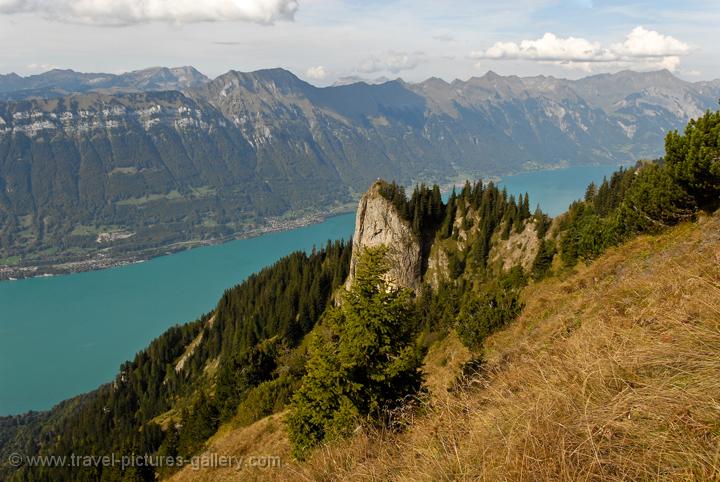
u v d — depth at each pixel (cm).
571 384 593
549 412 540
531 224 10556
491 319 3234
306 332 11462
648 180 3203
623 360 589
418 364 1772
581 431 482
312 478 955
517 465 481
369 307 1753
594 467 429
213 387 10156
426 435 790
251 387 6406
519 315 3084
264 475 2467
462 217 11725
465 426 712
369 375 1680
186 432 6056
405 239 11212
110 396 13900
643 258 2467
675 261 1459
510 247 10662
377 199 11294
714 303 626
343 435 1459
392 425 1103
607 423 462
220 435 5538
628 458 417
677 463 393
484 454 546
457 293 9519
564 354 805
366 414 1606
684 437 409
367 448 960
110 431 12425
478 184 12312
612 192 10138
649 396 462
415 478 639
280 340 10612
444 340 4788
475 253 10931
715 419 407
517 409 602
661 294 973
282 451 2744
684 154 2800
